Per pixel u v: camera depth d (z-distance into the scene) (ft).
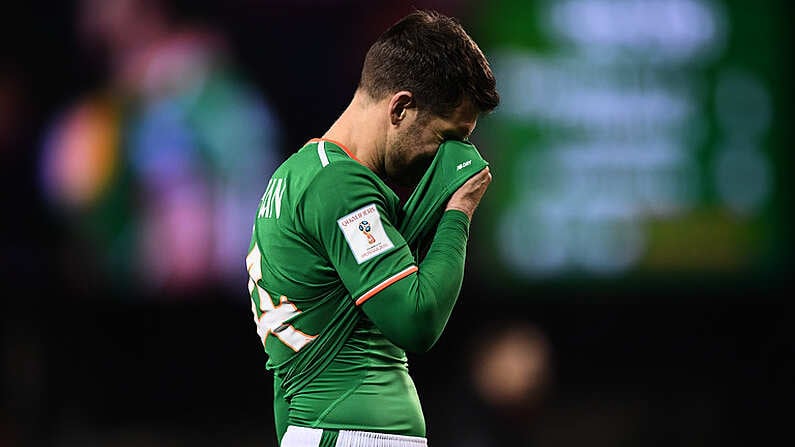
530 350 77.20
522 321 94.73
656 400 97.50
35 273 85.46
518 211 84.38
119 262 84.79
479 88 31.30
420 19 31.86
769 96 84.48
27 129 84.53
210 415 97.35
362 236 29.60
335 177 30.01
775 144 84.53
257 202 83.41
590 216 84.64
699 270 84.89
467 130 31.91
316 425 30.53
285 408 32.17
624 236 84.79
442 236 30.55
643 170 84.84
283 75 83.20
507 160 84.07
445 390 96.07
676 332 95.04
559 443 96.63
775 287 85.35
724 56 84.79
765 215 84.64
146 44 84.02
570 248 84.64
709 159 84.84
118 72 84.17
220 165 83.20
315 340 30.63
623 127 84.64
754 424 96.43
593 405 97.19
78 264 85.15
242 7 83.46
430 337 29.43
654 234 84.84
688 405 97.25
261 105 83.15
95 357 93.15
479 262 84.53
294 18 83.20
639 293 84.89
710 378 96.73
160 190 83.82
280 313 30.96
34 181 84.79
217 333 94.27
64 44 84.53
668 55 84.84
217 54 83.35
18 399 90.38
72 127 84.58
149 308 89.04
